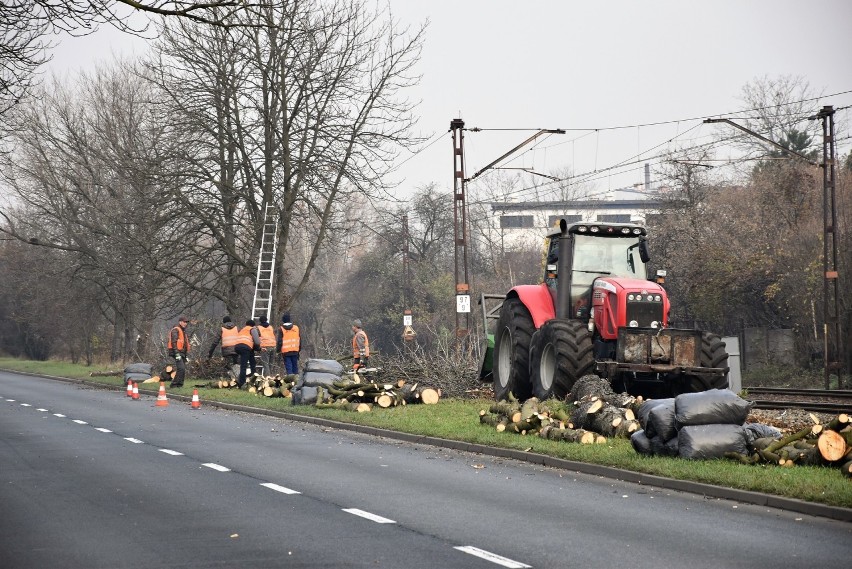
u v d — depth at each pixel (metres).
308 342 160.50
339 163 80.75
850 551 17.50
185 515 21.36
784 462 26.00
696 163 86.00
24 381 92.94
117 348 128.38
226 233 84.12
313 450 34.25
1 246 145.25
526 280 158.00
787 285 95.62
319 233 85.12
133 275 86.38
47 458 31.88
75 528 20.00
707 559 16.83
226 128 80.69
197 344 83.75
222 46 78.62
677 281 109.69
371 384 49.88
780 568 16.12
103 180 109.06
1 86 30.70
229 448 34.84
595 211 185.62
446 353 57.69
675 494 24.25
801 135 130.88
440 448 35.06
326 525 20.12
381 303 155.62
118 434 40.06
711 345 40.50
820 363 90.94
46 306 132.50
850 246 88.50
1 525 20.41
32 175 107.81
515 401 39.00
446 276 151.75
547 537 18.83
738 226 105.44
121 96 108.62
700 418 27.69
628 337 40.25
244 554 17.41
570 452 30.09
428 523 20.31
